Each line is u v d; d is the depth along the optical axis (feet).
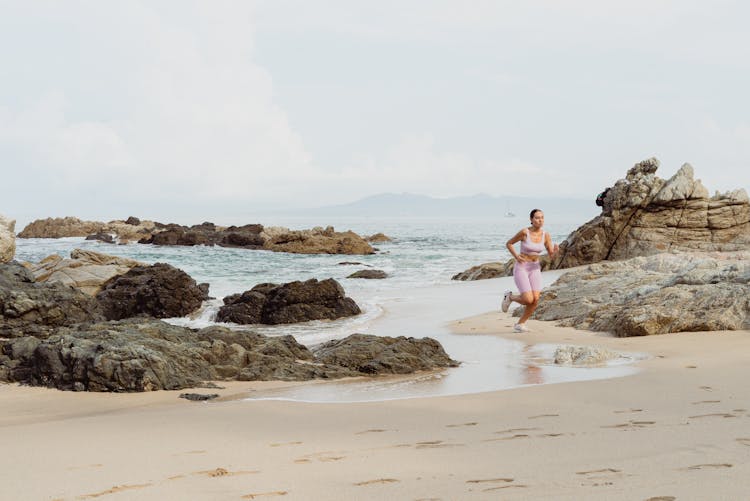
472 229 439.63
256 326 53.52
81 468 14.56
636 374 24.80
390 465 14.24
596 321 39.45
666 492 11.45
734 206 89.51
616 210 90.99
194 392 26.37
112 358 26.96
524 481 12.56
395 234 319.06
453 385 25.81
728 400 19.85
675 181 89.56
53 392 26.55
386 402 21.97
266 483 13.10
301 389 26.48
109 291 60.03
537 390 22.70
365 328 46.11
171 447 16.47
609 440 15.71
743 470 12.67
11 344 30.48
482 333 39.91
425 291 69.31
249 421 19.66
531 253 38.86
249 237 185.47
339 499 11.93
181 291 59.57
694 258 50.42
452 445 15.98
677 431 16.28
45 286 42.65
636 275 47.52
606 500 11.16
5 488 13.08
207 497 12.27
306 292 55.11
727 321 34.06
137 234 218.59
